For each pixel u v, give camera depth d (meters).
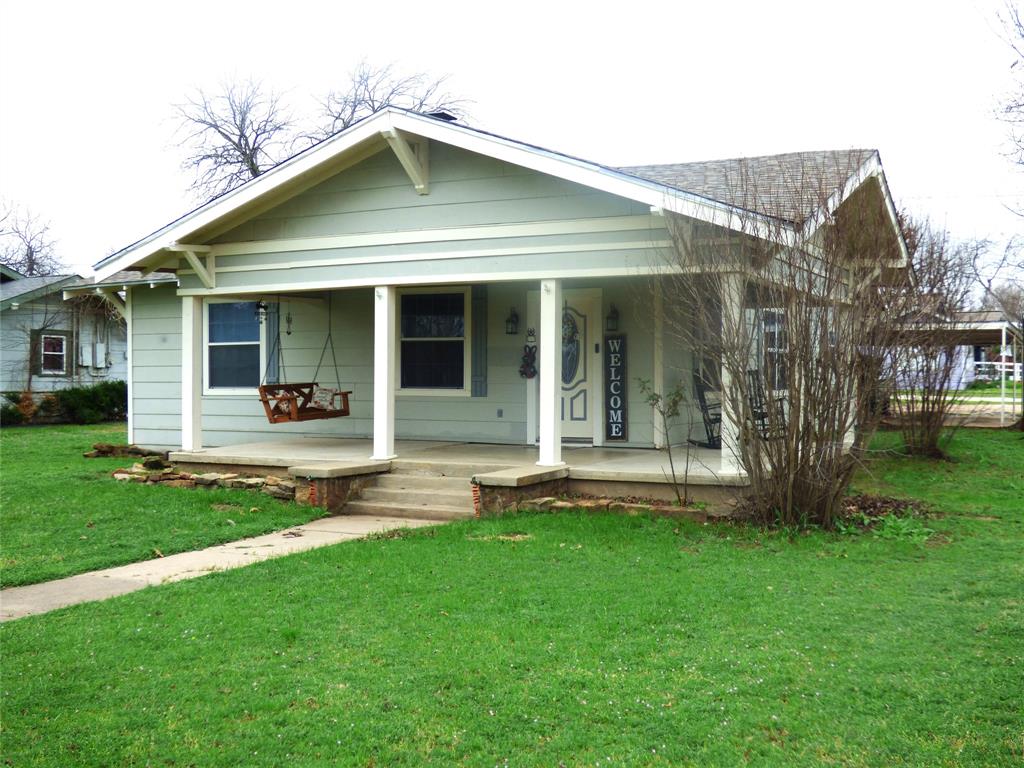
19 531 9.21
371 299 14.06
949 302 12.58
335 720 4.48
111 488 11.52
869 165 10.25
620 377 12.27
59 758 4.14
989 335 21.28
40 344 26.05
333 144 10.56
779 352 8.36
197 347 12.41
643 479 9.65
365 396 14.16
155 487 11.58
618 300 12.27
